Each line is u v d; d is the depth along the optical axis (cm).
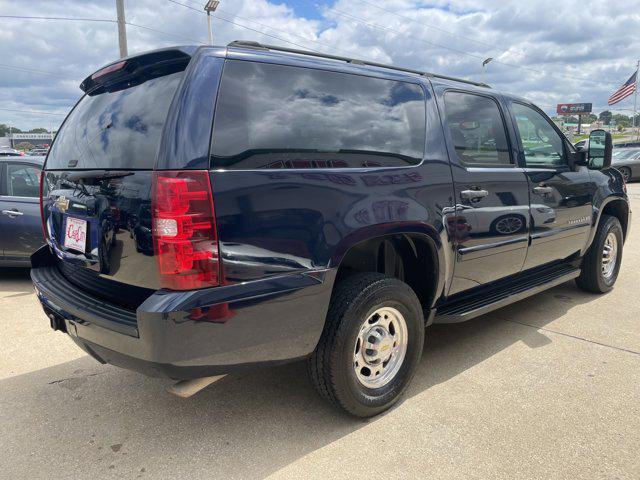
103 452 253
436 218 293
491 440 258
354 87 273
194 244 203
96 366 354
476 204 325
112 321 221
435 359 358
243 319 217
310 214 235
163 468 239
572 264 470
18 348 385
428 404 295
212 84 217
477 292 360
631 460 241
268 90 236
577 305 479
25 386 323
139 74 246
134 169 217
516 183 361
